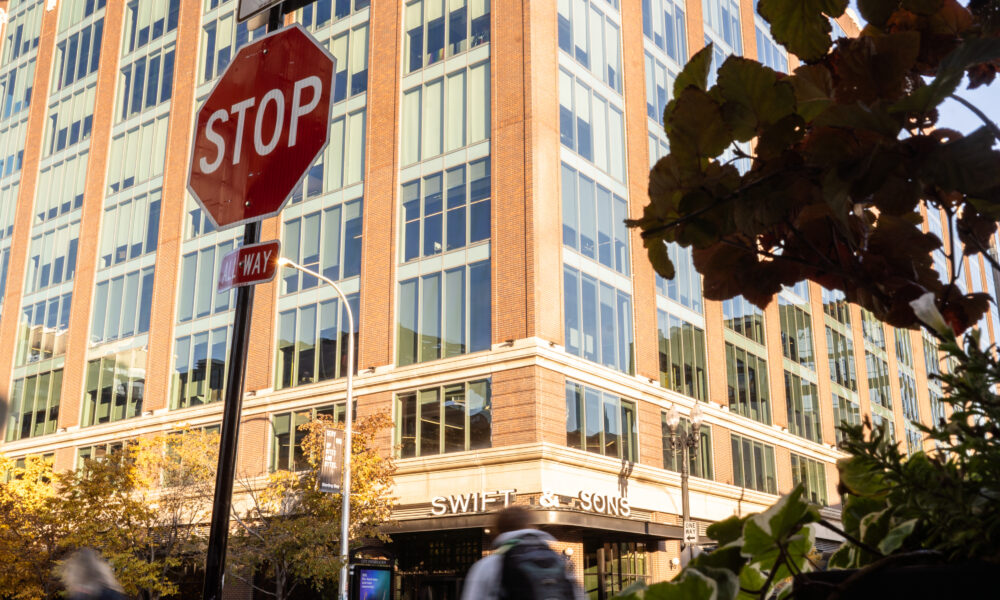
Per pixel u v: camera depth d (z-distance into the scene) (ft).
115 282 123.65
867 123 3.26
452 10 101.24
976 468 2.70
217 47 124.16
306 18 115.55
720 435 108.58
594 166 97.81
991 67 4.01
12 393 130.00
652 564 98.73
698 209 3.80
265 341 104.37
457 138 96.17
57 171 138.51
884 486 3.11
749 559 2.91
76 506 79.51
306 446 84.33
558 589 16.47
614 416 92.12
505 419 83.82
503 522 17.51
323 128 14.98
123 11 139.23
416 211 97.14
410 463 88.84
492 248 89.30
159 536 84.89
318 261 103.55
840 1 4.00
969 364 2.73
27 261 136.77
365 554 74.23
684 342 106.63
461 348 89.04
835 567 3.38
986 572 2.40
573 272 91.04
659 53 114.21
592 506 85.25
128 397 116.06
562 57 96.84
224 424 15.02
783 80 3.56
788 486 118.32
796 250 4.11
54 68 146.72
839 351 140.87
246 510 94.32
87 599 29.86
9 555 77.61
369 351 95.45
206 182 16.39
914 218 3.97
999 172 3.16
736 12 132.77
